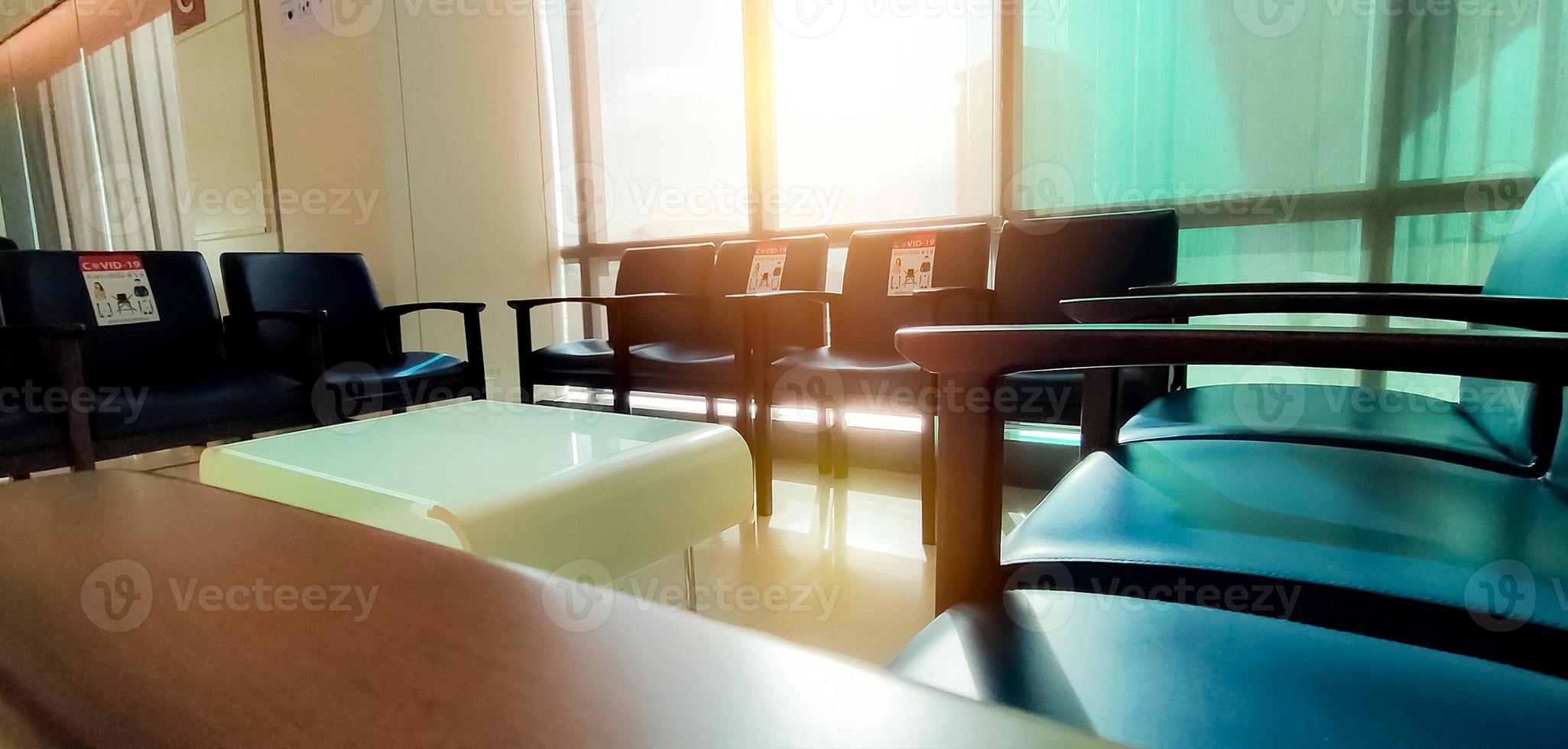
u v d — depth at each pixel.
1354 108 1.83
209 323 2.15
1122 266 1.83
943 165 2.43
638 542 1.17
